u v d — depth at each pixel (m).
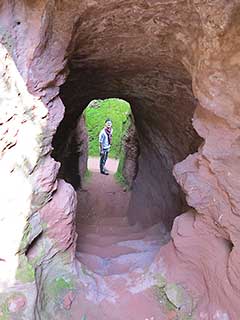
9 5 2.27
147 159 7.40
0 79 2.24
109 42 3.20
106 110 18.17
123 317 2.91
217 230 2.67
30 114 2.52
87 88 5.12
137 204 7.80
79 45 3.10
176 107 4.57
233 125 2.40
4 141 2.35
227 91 2.41
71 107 5.93
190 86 3.80
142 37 3.08
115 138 16.81
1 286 2.47
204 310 2.78
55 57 2.60
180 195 5.14
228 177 2.41
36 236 2.75
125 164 10.71
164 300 3.01
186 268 3.06
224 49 2.37
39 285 2.72
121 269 3.85
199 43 2.62
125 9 2.61
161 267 3.28
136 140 8.73
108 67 4.04
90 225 7.05
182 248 3.04
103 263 4.05
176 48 3.08
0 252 2.49
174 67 3.56
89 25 2.78
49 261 2.97
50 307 2.81
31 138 2.56
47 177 2.73
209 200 2.67
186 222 3.06
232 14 2.25
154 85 4.44
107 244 5.19
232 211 2.40
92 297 3.04
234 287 2.45
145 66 3.87
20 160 2.50
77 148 9.36
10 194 2.48
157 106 5.15
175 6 2.52
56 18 2.48
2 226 2.48
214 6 2.29
